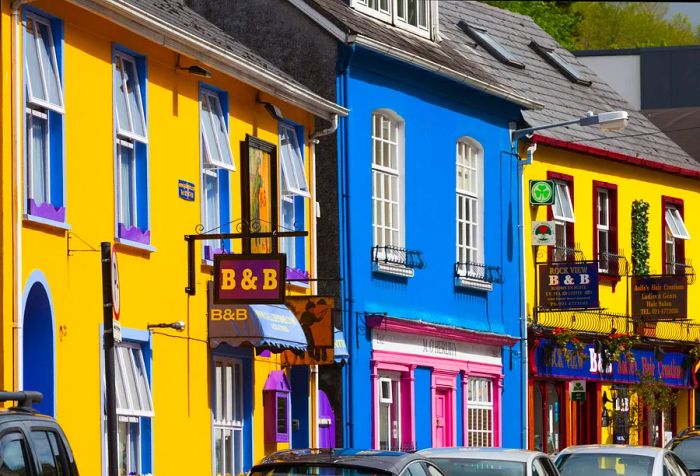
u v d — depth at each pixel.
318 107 27.58
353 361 29.62
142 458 21.64
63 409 19.41
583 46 76.88
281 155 27.06
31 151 19.02
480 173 34.78
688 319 40.97
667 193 42.53
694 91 50.31
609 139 40.69
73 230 19.91
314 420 27.98
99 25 20.88
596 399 38.88
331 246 29.75
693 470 26.30
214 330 23.75
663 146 43.62
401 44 31.64
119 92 21.66
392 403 31.16
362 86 30.31
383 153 31.33
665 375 42.03
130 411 21.17
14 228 18.38
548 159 37.81
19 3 18.55
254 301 21.91
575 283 36.22
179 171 23.20
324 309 26.03
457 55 35.16
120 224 21.17
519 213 36.25
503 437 35.06
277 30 30.16
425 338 32.12
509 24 42.72
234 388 25.08
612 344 39.03
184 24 23.75
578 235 38.66
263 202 25.27
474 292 34.22
